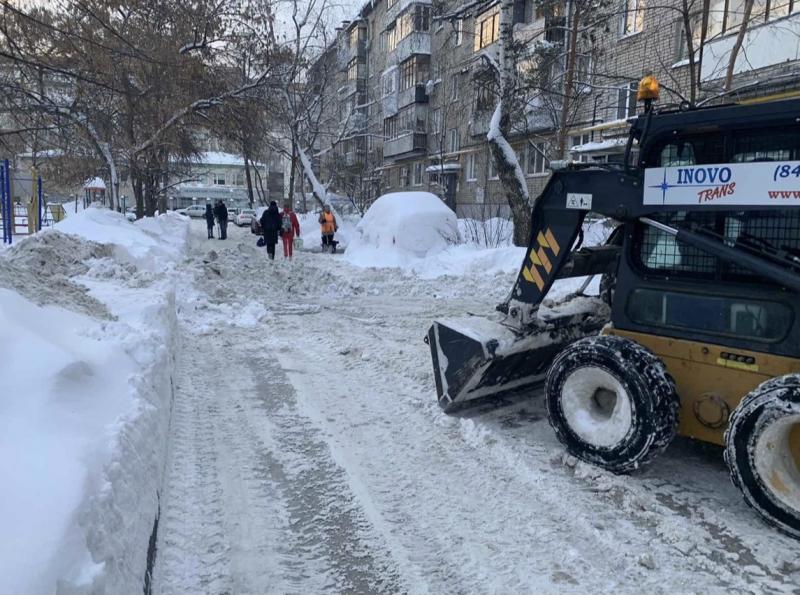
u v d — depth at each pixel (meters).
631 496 3.74
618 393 3.97
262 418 5.25
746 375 3.61
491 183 27.39
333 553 3.26
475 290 12.57
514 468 4.24
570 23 16.11
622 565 3.13
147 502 3.02
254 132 21.45
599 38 19.31
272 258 17.27
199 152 25.09
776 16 12.54
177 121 19.58
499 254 14.19
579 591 2.92
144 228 17.98
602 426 4.06
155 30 16.83
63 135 14.12
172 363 5.84
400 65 35.50
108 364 3.96
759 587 2.94
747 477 3.37
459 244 17.08
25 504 2.08
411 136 33.62
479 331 4.92
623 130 17.58
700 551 3.23
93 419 3.08
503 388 5.34
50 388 3.09
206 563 3.14
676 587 2.95
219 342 8.01
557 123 18.78
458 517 3.62
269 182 82.44
